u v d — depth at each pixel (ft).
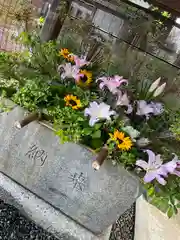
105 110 4.22
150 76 4.99
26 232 5.42
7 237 5.26
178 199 4.30
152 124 4.50
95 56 5.08
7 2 5.31
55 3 5.20
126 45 5.08
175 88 4.92
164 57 4.98
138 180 4.37
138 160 4.06
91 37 5.18
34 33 5.32
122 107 4.38
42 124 4.74
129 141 4.08
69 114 4.37
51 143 4.73
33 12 5.33
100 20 5.12
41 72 4.87
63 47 5.19
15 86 4.74
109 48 5.11
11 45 5.31
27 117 4.56
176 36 4.91
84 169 4.60
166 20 4.89
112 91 4.44
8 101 4.81
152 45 5.00
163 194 4.31
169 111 4.69
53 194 5.00
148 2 4.87
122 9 5.01
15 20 5.33
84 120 4.34
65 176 4.77
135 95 4.62
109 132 4.31
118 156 4.28
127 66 5.05
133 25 5.01
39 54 4.93
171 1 4.77
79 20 5.19
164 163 4.13
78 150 4.55
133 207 6.59
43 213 5.16
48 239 5.43
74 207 4.91
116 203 4.60
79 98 4.53
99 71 4.90
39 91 4.45
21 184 5.28
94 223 4.89
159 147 4.33
